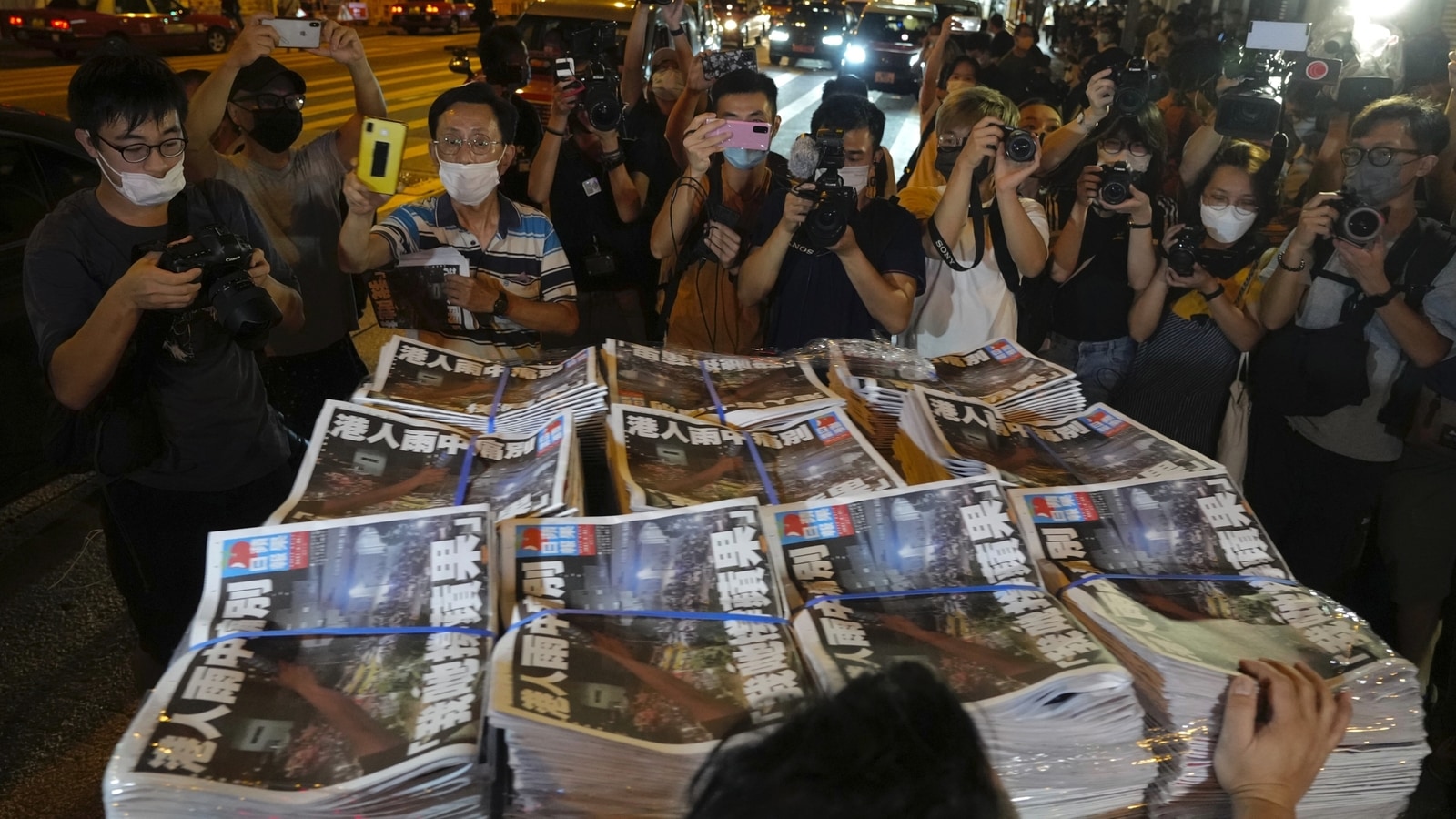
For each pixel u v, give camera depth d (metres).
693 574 1.12
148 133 1.71
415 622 1.04
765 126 2.45
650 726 0.89
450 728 0.88
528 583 1.09
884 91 15.27
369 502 1.22
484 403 1.52
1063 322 2.69
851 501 1.23
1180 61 5.48
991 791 0.58
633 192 3.21
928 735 0.58
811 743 0.57
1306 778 0.96
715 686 0.96
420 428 1.39
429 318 2.35
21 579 3.07
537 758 0.87
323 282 2.81
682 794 0.86
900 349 1.86
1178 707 1.00
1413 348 2.12
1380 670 1.04
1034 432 1.52
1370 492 2.36
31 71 13.83
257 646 0.99
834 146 2.16
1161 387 2.59
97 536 3.30
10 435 3.35
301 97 2.67
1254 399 2.42
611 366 1.64
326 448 1.32
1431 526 2.31
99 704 2.54
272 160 2.72
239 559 1.08
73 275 1.81
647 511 1.19
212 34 17.05
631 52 3.96
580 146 3.27
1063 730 0.96
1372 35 4.40
